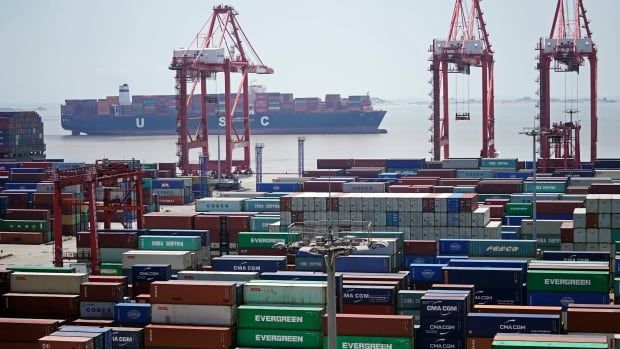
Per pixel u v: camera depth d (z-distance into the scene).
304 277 94.69
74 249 158.00
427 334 82.75
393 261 106.88
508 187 163.12
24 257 155.62
